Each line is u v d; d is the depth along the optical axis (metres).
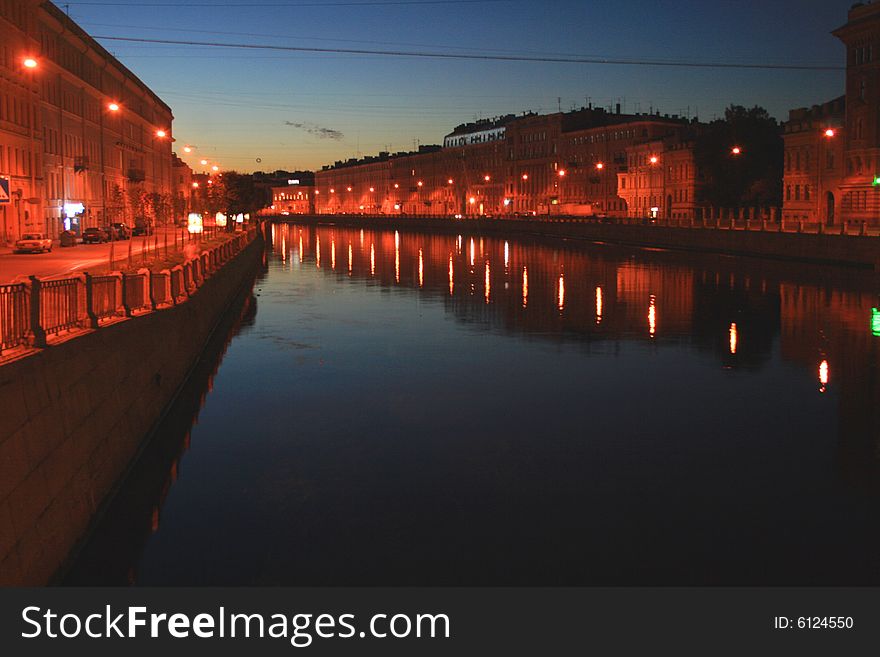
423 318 35.53
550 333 31.06
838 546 12.00
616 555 11.79
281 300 43.03
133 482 15.33
